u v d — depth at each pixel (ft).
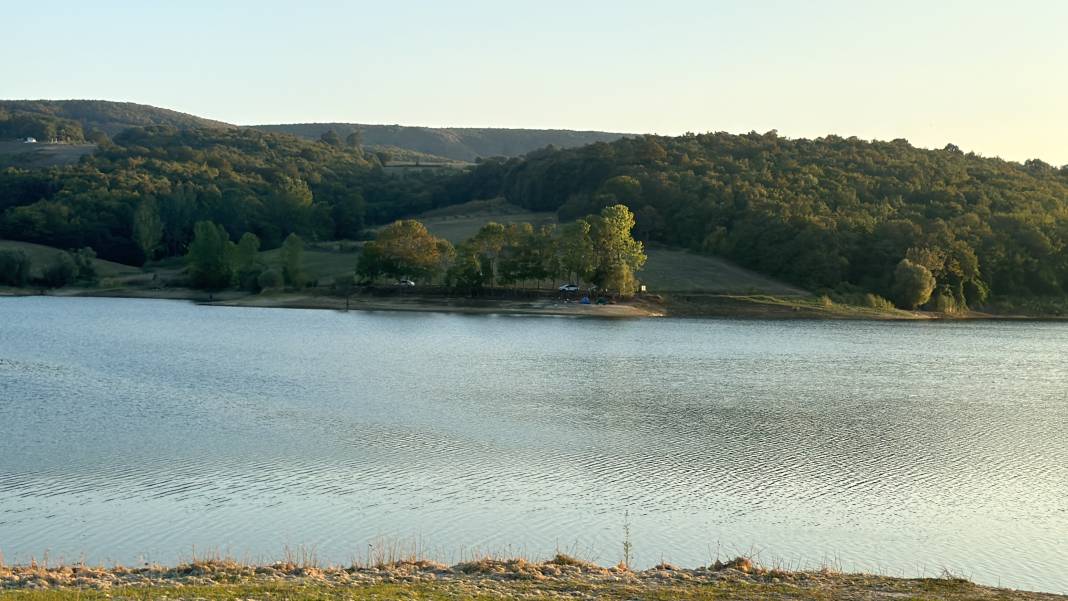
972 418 246.06
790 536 141.38
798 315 634.84
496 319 565.53
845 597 95.35
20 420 210.59
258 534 135.64
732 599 93.97
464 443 200.23
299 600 87.61
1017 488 171.53
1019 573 127.85
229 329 470.39
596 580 101.50
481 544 133.69
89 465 172.14
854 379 324.60
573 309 609.83
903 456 196.44
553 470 177.58
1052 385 317.42
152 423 212.02
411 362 346.54
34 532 134.10
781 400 271.69
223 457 181.27
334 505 151.02
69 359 327.06
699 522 147.02
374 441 199.93
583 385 294.25
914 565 129.90
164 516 142.92
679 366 351.67
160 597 87.66
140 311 577.43
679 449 198.90
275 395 257.96
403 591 92.73
